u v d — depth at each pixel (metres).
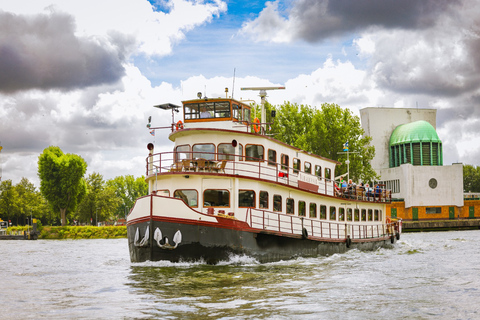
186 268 24.28
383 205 42.53
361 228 38.53
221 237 24.94
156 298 17.42
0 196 122.00
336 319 14.45
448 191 115.44
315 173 34.78
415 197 114.75
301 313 15.12
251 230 26.00
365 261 30.06
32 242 78.19
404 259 31.78
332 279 21.89
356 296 17.83
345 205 36.69
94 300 17.33
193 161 26.78
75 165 104.31
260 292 18.47
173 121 29.45
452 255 35.47
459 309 15.84
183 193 26.55
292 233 28.81
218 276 22.23
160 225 24.22
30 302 17.17
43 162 104.38
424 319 14.59
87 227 94.69
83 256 40.62
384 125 127.25
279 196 29.11
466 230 103.44
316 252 31.42
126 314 14.98
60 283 22.03
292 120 84.94
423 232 96.31
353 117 85.31
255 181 27.11
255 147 28.27
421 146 119.56
